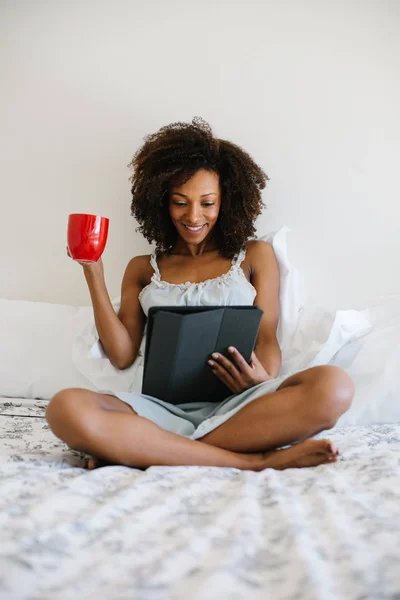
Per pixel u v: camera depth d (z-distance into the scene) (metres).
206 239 1.54
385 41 1.72
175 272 1.52
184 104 1.80
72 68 1.84
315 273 1.75
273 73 1.76
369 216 1.73
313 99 1.74
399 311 1.53
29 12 1.85
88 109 1.83
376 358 1.40
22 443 1.15
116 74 1.82
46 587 0.50
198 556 0.57
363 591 0.49
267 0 1.76
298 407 1.03
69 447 1.03
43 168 1.85
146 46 1.81
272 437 1.05
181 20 1.79
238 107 1.77
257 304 1.46
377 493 0.76
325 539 0.61
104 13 1.82
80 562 0.55
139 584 0.50
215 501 0.76
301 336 1.51
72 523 0.63
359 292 1.74
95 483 0.80
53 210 1.85
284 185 1.76
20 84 1.86
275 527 0.65
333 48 1.74
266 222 1.77
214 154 1.47
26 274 1.87
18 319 1.66
